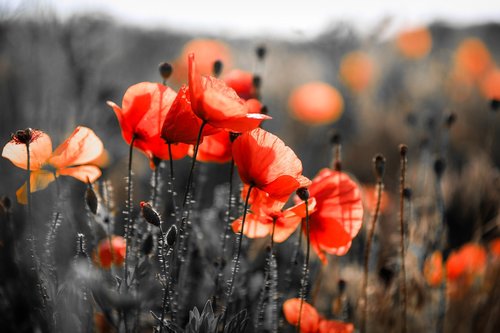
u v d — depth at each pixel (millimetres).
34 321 1158
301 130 3500
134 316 1105
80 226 1312
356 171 3217
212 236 1336
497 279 1433
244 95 1348
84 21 2027
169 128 1074
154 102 1099
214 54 2582
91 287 1074
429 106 4254
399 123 3521
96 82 1991
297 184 1076
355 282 1400
